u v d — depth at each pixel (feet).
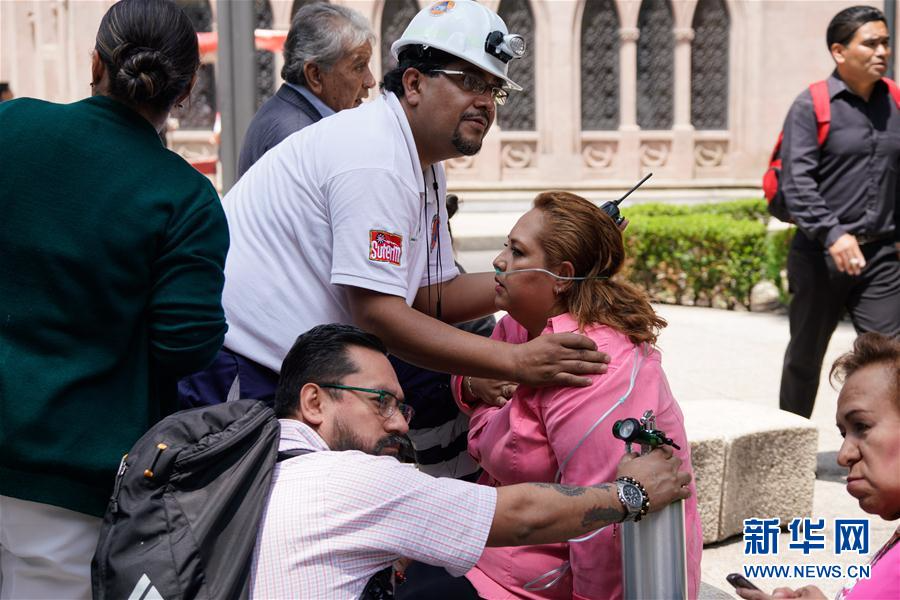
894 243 15.80
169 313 7.13
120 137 7.23
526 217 8.30
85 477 7.00
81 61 50.93
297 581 6.27
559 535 6.81
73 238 6.91
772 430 13.52
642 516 7.06
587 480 7.72
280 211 9.15
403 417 7.14
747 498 13.52
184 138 53.31
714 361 25.21
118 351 7.11
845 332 27.76
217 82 16.55
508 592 8.21
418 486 6.54
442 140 8.93
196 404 9.37
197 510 6.21
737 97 60.75
